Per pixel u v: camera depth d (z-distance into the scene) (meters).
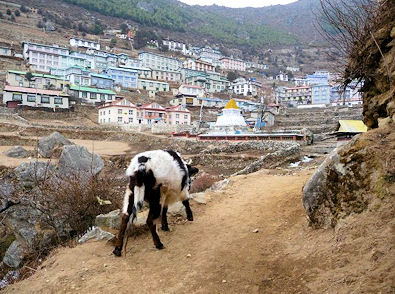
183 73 110.75
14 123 48.59
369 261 3.96
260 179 11.12
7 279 7.65
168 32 184.12
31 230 11.09
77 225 9.09
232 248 5.49
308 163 23.95
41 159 22.50
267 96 108.06
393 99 5.70
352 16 6.52
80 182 9.82
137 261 5.52
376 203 4.59
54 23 130.62
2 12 122.06
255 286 4.36
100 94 75.75
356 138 5.33
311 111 76.75
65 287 4.93
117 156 33.12
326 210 5.30
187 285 4.61
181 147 41.44
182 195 6.50
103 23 156.88
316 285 4.02
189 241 6.04
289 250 5.08
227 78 126.69
